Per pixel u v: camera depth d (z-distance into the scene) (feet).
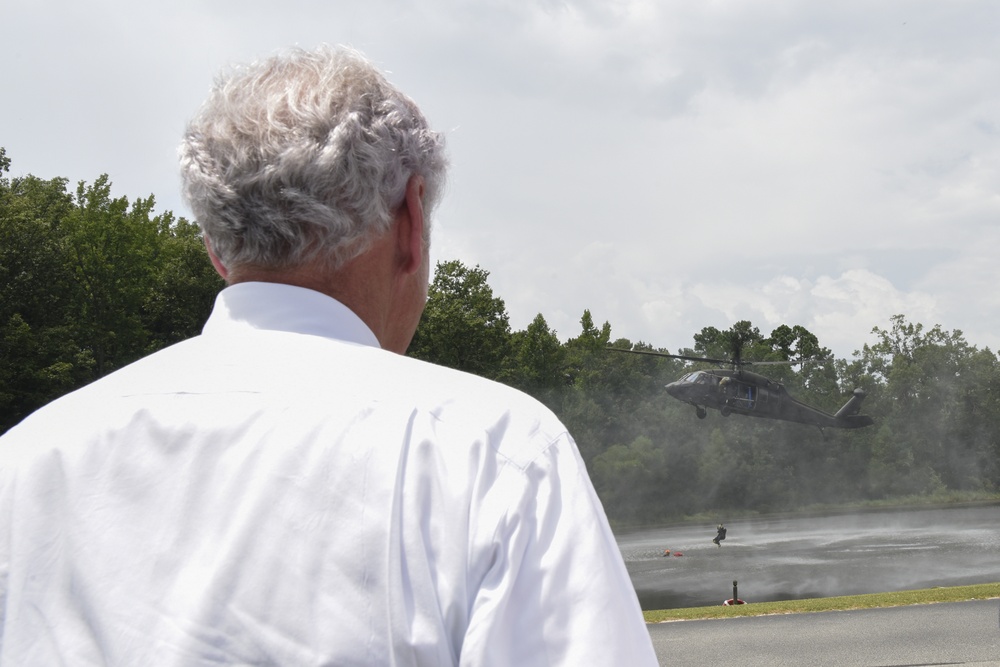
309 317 4.72
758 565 150.30
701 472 280.72
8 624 4.25
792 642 40.70
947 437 293.64
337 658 3.78
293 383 4.40
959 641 38.60
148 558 4.12
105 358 180.65
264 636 3.85
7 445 4.70
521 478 4.03
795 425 287.89
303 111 4.85
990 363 298.97
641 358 303.07
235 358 4.58
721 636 43.37
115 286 174.81
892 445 288.71
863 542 184.34
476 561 3.86
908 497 286.66
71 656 4.07
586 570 3.88
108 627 4.04
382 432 4.16
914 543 178.19
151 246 193.36
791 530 223.10
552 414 4.43
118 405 4.57
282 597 3.90
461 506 3.96
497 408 4.30
